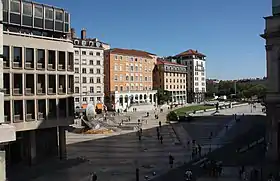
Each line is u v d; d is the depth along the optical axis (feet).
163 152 168.35
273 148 139.54
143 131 246.27
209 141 201.05
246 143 189.47
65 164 140.15
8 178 117.19
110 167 136.98
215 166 125.39
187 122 302.86
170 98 557.74
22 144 139.03
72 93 149.07
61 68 144.87
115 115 368.89
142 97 479.82
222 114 376.68
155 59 558.56
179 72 593.42
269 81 139.54
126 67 457.27
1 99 56.80
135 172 129.18
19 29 133.08
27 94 132.05
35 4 136.77
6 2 126.82
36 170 129.29
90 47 395.14
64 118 144.97
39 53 137.18
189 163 144.05
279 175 116.37
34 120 134.10
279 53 137.59
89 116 247.91
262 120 305.73
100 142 197.57
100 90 404.98
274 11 137.90
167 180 118.11
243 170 118.93
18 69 128.98
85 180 117.08
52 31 143.23
